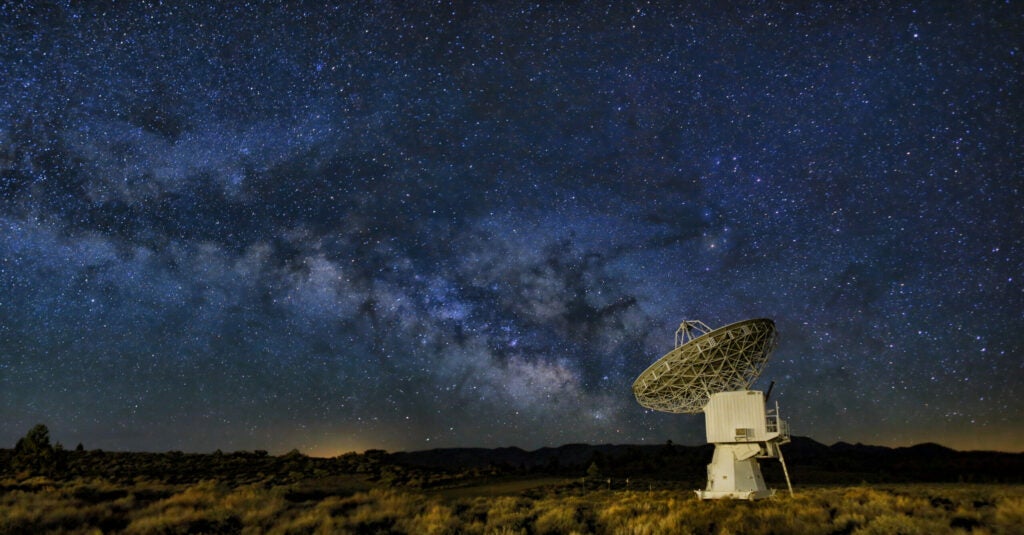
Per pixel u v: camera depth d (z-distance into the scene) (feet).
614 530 60.29
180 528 56.54
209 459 208.33
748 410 103.50
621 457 234.79
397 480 173.78
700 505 86.43
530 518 70.44
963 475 183.52
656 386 111.04
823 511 70.23
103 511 63.36
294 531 57.31
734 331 105.19
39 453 154.40
